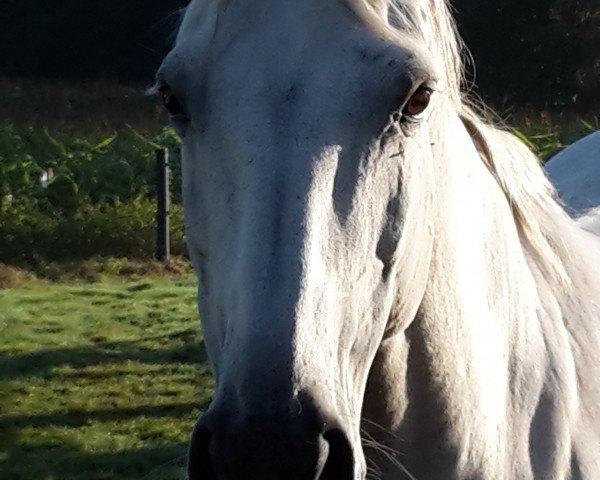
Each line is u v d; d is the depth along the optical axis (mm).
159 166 9844
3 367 6445
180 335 7223
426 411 1742
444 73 1715
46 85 22141
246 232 1395
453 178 1770
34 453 4980
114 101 19328
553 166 3576
